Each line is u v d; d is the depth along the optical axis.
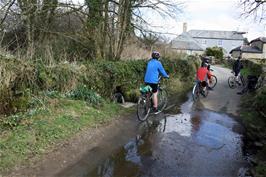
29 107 6.83
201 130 7.99
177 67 17.48
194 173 5.22
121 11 12.08
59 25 11.90
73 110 7.46
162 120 8.78
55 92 7.75
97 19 11.58
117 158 5.65
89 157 5.56
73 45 11.89
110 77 9.70
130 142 6.60
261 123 9.16
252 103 11.85
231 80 17.98
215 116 9.80
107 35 12.14
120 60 12.14
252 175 5.30
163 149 6.30
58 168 4.99
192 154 6.12
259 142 7.25
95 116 7.67
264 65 20.42
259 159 6.09
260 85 14.07
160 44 18.83
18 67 6.82
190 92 14.96
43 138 5.77
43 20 10.88
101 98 8.91
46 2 10.41
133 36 13.48
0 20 9.66
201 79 12.90
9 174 4.55
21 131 5.79
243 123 9.07
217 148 6.62
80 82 8.59
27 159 5.02
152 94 8.81
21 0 9.95
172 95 13.47
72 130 6.47
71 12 11.20
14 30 10.14
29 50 8.29
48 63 8.19
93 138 6.47
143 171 5.16
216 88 17.14
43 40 10.87
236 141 7.24
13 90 6.68
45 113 6.82
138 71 11.87
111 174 4.98
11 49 8.74
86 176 4.84
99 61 10.26
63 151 5.58
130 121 8.24
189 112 10.16
